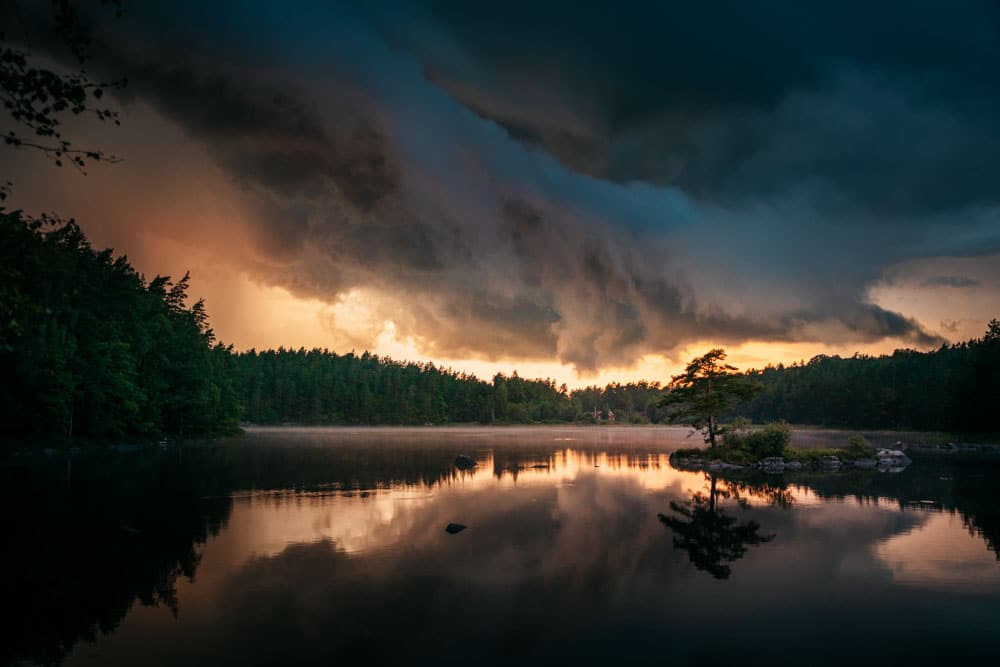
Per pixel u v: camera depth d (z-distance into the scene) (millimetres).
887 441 103625
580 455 67500
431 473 45875
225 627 13898
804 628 14195
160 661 12070
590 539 22906
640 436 136250
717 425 65062
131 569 18375
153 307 79812
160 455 57969
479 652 12664
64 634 13414
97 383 61781
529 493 35031
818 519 27031
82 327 61719
